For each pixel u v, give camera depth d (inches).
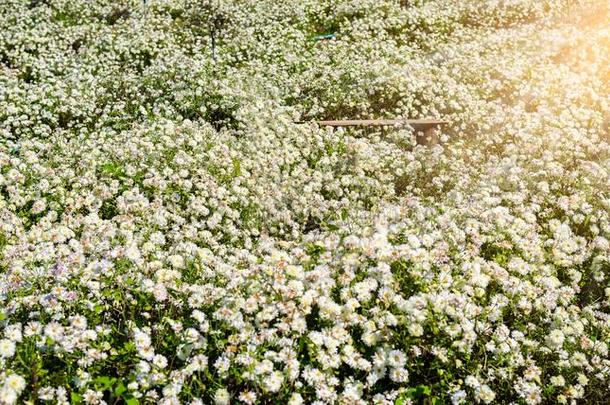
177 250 229.9
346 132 423.8
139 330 176.1
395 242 232.1
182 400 161.9
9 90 461.7
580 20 737.6
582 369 188.2
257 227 288.5
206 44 676.7
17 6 771.4
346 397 159.0
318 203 303.0
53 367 165.6
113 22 773.9
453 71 549.0
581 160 352.8
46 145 353.4
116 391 156.1
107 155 345.7
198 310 189.9
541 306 208.1
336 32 729.6
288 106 468.1
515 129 417.7
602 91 513.0
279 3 808.9
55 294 182.4
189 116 439.5
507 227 259.8
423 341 184.2
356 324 185.2
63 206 288.8
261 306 185.2
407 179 353.4
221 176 323.9
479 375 179.3
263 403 160.1
